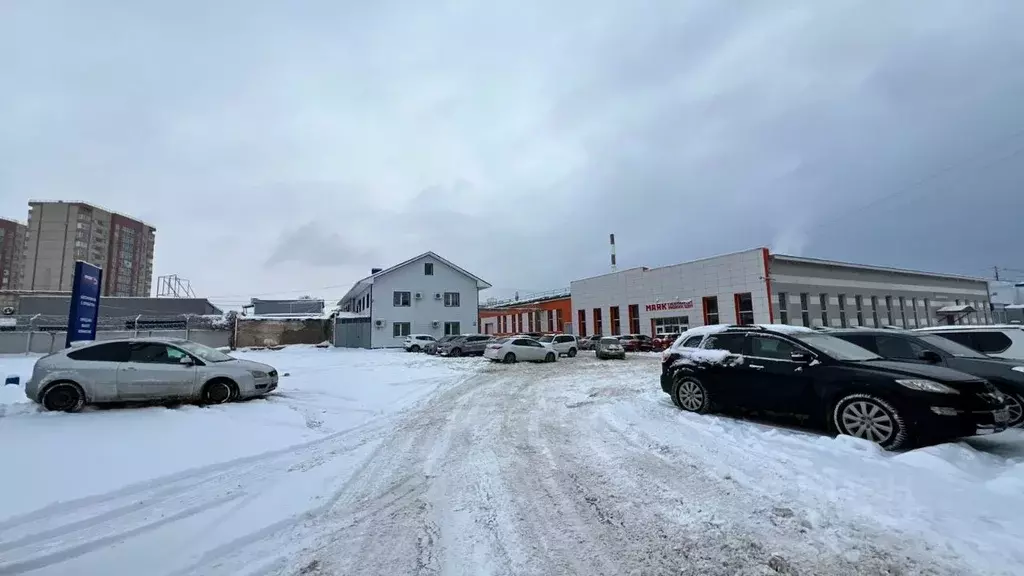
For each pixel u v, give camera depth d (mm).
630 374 16609
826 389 6449
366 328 37688
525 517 4020
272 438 6859
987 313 44469
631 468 5262
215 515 4145
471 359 24641
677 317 34625
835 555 3221
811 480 4633
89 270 11766
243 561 3330
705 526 3734
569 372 17422
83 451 5605
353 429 7715
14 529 3748
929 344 8398
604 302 41562
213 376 9078
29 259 71438
